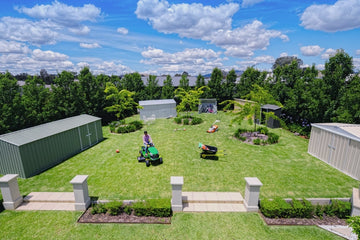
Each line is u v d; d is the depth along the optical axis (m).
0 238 6.73
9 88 16.47
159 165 12.51
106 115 27.09
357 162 10.49
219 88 34.03
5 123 15.48
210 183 10.23
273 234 6.80
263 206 7.63
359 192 7.44
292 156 13.78
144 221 7.46
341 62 16.66
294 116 21.02
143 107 27.23
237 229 7.05
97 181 10.56
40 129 13.00
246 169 11.80
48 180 10.78
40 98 19.89
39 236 6.80
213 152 13.23
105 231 7.02
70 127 14.53
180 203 8.02
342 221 7.41
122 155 14.37
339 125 13.04
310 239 6.57
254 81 32.72
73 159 13.80
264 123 22.92
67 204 8.64
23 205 8.62
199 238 6.67
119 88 32.56
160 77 45.19
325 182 10.23
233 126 22.81
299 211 7.44
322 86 17.20
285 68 24.50
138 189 9.71
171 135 19.41
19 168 10.88
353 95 14.62
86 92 24.88
